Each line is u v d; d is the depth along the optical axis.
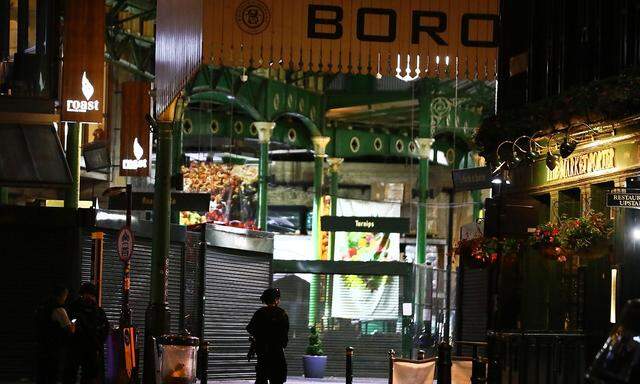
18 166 40.50
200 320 44.00
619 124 25.72
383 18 26.72
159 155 38.03
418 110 69.38
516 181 30.98
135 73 56.34
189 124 62.91
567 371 26.48
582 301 28.27
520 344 26.34
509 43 32.22
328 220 57.91
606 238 26.56
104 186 56.47
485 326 36.41
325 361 50.44
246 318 47.09
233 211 65.62
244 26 26.38
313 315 52.53
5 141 41.00
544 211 30.27
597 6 28.11
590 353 26.66
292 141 68.38
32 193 54.22
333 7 26.59
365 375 52.06
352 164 77.62
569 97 27.11
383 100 67.56
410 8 26.84
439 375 27.31
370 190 77.81
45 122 41.84
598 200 27.42
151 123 38.00
